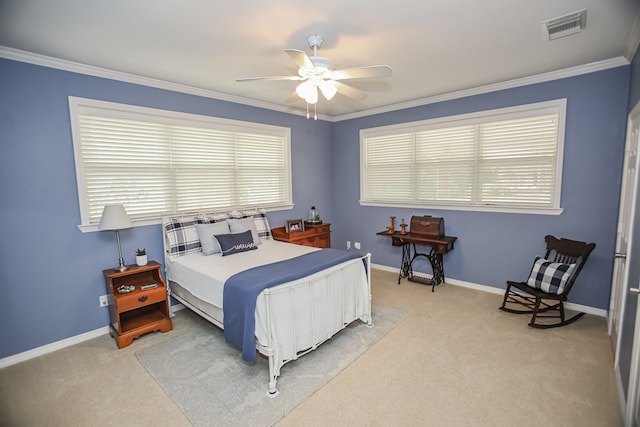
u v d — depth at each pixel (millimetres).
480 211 3932
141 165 3279
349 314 2879
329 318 2637
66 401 2088
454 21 2146
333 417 1902
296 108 4738
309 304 2430
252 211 4164
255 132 4281
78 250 2887
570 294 3355
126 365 2490
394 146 4711
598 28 2275
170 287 3363
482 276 3994
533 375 2262
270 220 4594
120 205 2852
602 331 2877
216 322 2619
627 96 2883
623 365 2053
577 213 3246
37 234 2668
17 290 2586
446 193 4230
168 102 3412
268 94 3928
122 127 3125
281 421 1878
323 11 1988
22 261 2604
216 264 2900
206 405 2020
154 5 1883
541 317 3176
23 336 2625
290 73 3119
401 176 4680
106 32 2219
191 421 1891
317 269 2598
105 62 2779
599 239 3143
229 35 2297
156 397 2109
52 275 2756
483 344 2695
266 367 2436
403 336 2850
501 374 2281
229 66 2916
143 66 2893
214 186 3908
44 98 2645
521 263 3674
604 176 3061
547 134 3381
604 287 3146
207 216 3658
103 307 3047
